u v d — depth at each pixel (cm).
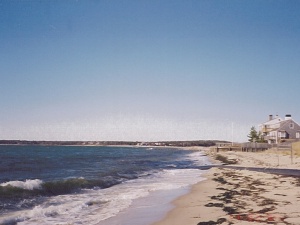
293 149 5262
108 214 1181
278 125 7456
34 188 1625
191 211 1180
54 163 4297
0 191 1468
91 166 3744
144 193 1673
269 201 1275
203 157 6384
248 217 1014
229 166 3469
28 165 3838
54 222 1057
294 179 2052
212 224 965
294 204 1205
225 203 1300
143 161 5047
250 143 7150
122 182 2212
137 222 1058
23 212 1185
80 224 1036
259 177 2230
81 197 1544
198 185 1969
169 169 3384
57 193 1653
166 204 1366
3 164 3959
